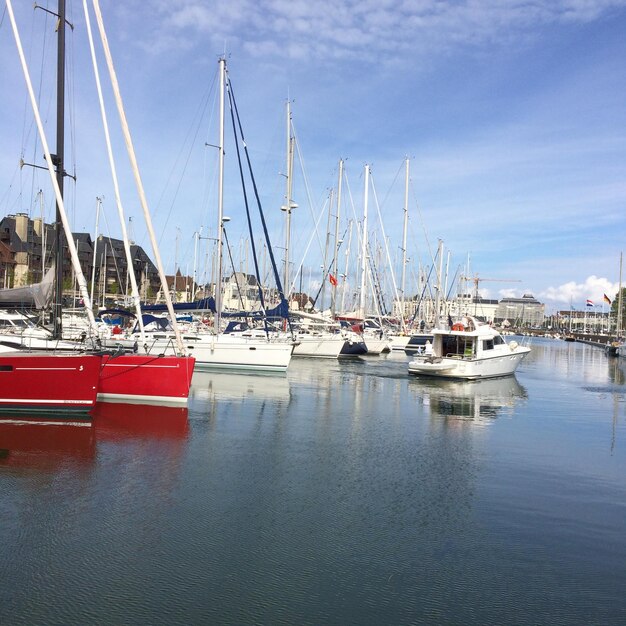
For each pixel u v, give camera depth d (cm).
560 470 1451
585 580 859
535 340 13350
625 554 954
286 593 794
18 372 1714
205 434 1675
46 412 1747
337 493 1209
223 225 3048
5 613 721
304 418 2008
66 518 1016
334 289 5119
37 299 1800
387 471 1389
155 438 1597
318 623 725
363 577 847
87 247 9144
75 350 1784
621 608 785
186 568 852
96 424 1714
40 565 845
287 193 3784
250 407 2164
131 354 2112
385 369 3919
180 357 2080
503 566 897
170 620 718
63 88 1780
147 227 1975
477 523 1069
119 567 848
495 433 1891
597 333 14712
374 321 5884
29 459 1346
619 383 3734
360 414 2142
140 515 1043
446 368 3359
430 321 7231
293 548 933
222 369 3206
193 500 1130
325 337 4597
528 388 3247
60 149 1797
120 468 1313
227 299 7200
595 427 2059
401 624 730
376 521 1061
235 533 983
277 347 3192
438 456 1552
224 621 721
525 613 766
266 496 1172
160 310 3050
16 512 1033
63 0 1775
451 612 762
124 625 704
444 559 914
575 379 3950
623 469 1477
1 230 7512
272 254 3341
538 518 1105
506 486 1302
